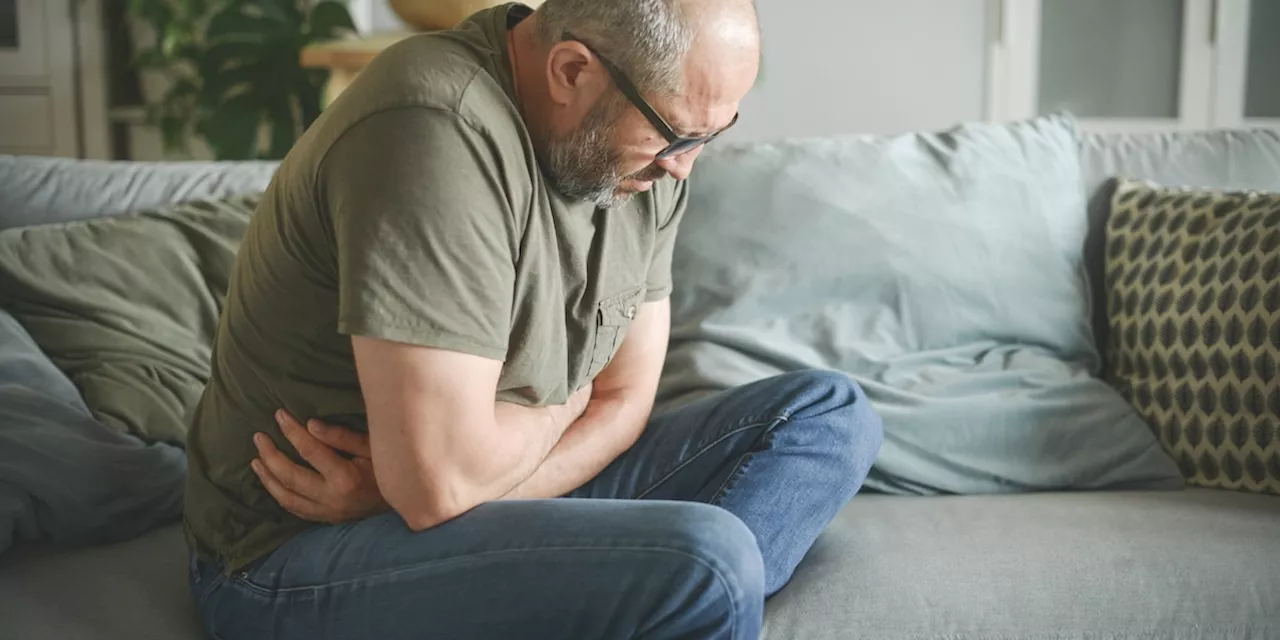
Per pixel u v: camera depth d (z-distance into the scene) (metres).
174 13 3.32
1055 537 1.31
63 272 1.53
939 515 1.42
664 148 1.09
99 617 1.15
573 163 1.09
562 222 1.14
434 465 1.01
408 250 0.98
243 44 3.20
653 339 1.35
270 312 1.11
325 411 1.12
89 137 3.61
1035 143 1.85
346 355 1.11
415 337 0.98
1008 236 1.76
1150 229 1.73
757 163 1.78
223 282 1.60
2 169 1.68
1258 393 1.52
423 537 1.04
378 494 1.12
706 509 1.01
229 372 1.16
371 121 1.01
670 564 0.96
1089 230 1.87
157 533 1.39
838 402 1.28
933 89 3.54
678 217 1.34
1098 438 1.60
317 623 1.08
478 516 1.04
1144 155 1.92
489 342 1.01
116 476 1.34
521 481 1.13
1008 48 3.45
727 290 1.70
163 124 3.50
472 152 1.01
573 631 1.00
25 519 1.27
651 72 1.04
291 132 3.22
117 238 1.58
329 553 1.09
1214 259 1.61
